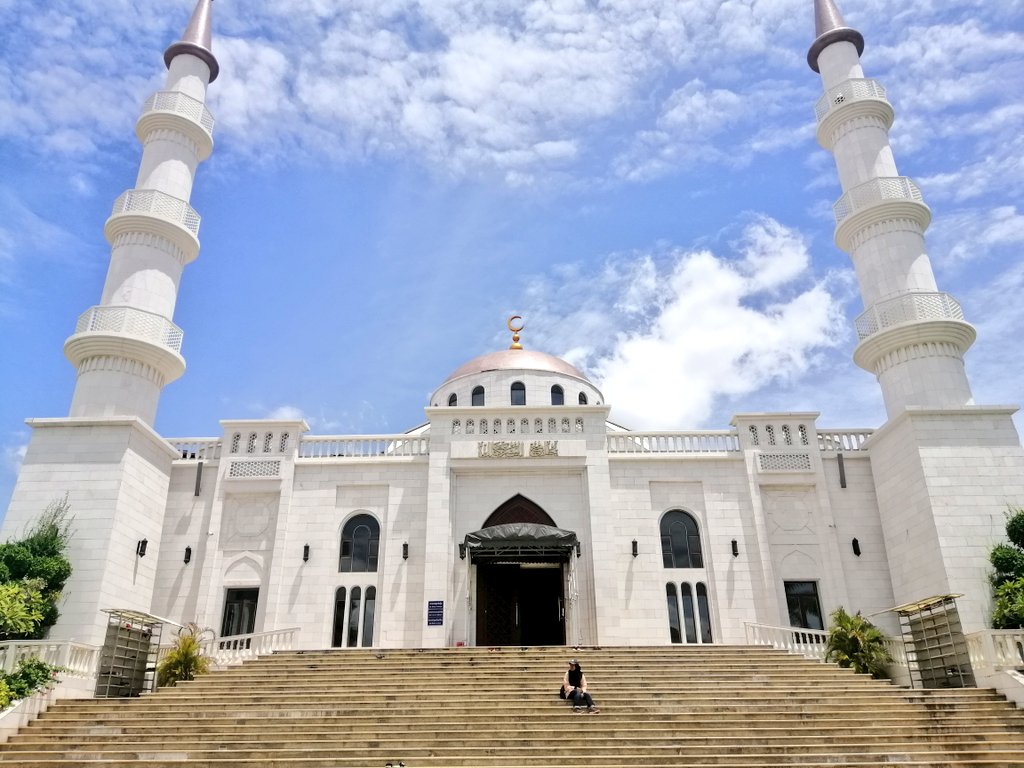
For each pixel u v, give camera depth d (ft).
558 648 80.28
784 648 85.81
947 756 53.67
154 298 108.27
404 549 100.68
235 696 65.46
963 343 103.45
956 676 73.05
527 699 63.98
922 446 93.25
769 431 107.76
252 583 99.81
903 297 104.99
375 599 98.94
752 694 65.87
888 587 98.68
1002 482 90.89
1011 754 53.98
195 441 107.14
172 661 74.84
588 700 61.82
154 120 118.83
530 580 105.19
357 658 78.07
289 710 61.57
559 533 95.09
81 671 70.90
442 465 104.42
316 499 104.17
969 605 85.10
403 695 65.26
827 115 122.21
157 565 99.55
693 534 103.24
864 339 106.73
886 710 62.03
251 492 104.22
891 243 110.73
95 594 84.58
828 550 100.27
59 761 53.21
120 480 90.27
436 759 52.54
